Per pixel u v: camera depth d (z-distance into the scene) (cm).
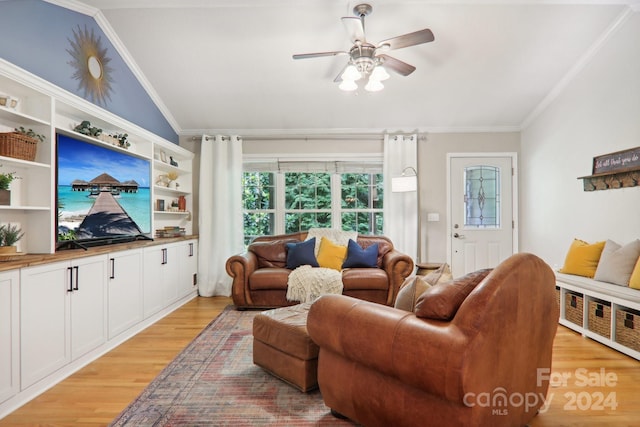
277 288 409
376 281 399
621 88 329
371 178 532
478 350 135
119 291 310
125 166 351
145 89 425
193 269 484
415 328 148
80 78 313
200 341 312
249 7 320
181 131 514
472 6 317
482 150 510
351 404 179
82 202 289
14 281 205
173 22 339
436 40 356
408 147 504
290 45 364
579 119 387
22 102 256
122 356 279
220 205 500
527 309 158
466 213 512
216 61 389
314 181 532
